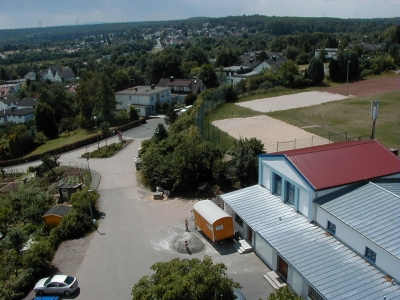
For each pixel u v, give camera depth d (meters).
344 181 24.17
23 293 24.02
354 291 17.77
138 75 116.12
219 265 16.25
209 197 35.62
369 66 100.12
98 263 26.41
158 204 35.59
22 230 31.23
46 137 79.50
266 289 21.84
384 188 23.36
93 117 81.56
